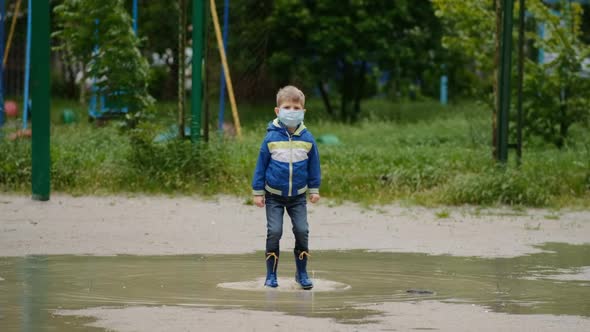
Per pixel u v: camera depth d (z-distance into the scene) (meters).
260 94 48.56
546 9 32.25
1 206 21.11
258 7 47.75
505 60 23.61
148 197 23.30
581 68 32.78
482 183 22.86
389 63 51.25
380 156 28.09
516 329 9.40
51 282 12.14
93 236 16.88
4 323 9.50
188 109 38.38
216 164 24.80
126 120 28.78
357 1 47.94
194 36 25.03
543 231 18.41
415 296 11.34
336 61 51.09
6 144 25.27
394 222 19.56
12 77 57.62
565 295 11.45
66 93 62.06
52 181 24.11
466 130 37.66
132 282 12.20
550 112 32.62
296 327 9.38
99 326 9.38
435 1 32.66
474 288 11.98
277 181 12.42
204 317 9.86
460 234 17.84
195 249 15.59
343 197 23.67
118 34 27.86
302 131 12.63
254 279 12.62
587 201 23.30
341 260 14.59
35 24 22.08
